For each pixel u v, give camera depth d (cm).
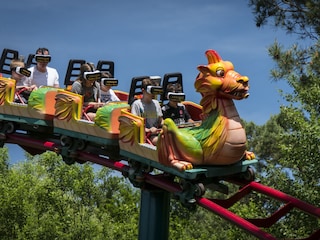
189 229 3344
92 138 1102
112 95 1231
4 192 2377
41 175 2602
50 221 2344
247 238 1775
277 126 3862
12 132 1284
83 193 2639
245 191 1025
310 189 1347
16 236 2412
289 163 1418
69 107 1139
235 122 954
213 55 966
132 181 1082
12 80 1227
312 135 1316
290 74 1645
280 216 971
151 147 984
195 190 952
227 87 943
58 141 1255
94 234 2417
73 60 1223
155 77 1068
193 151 936
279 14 1978
